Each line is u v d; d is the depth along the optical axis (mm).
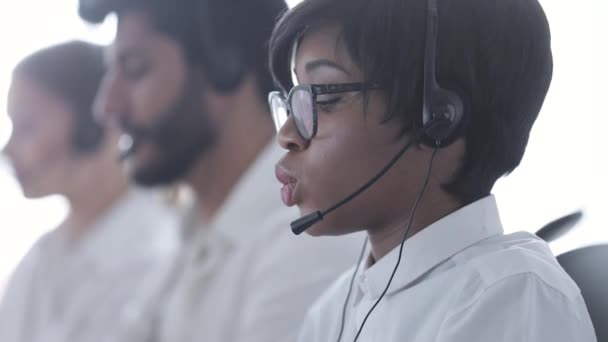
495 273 1466
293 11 1599
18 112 3977
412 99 1521
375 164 1536
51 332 3789
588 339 1461
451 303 1480
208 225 2768
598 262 1627
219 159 2719
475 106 1535
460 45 1527
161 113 2717
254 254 2502
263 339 2303
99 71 3922
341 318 1747
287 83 1648
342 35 1533
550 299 1427
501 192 2973
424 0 1531
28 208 4574
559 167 2926
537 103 1608
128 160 2842
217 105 2691
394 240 1606
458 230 1562
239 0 2613
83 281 3811
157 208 3775
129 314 3301
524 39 1570
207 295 2625
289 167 1598
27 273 3990
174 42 2691
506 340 1391
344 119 1536
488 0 1555
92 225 3961
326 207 1557
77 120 3932
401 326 1534
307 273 2324
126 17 2771
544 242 1626
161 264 3438
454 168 1556
